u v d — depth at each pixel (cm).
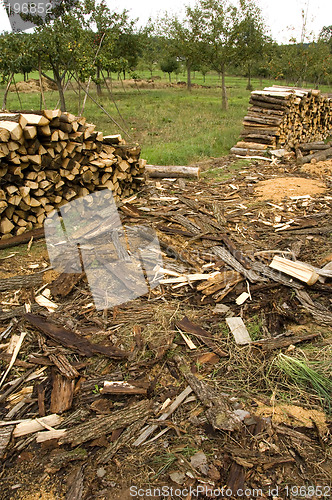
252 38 2025
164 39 2753
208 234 516
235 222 581
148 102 2306
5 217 498
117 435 242
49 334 325
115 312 355
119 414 255
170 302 374
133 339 324
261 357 309
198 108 2044
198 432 244
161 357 303
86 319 346
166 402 265
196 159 1029
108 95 2633
